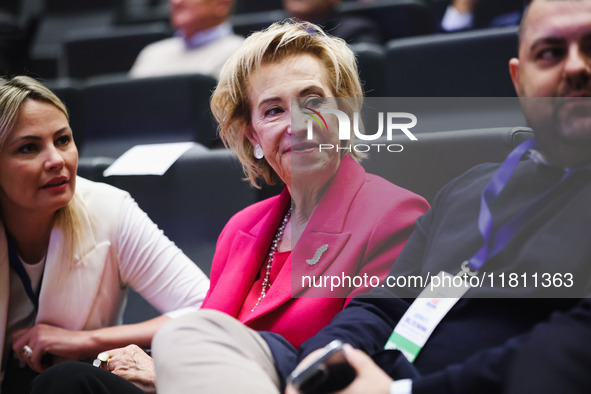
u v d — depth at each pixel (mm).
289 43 1746
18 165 1987
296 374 1104
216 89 1870
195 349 1171
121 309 2293
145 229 2229
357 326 1376
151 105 3209
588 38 1336
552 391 947
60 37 6641
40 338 2043
